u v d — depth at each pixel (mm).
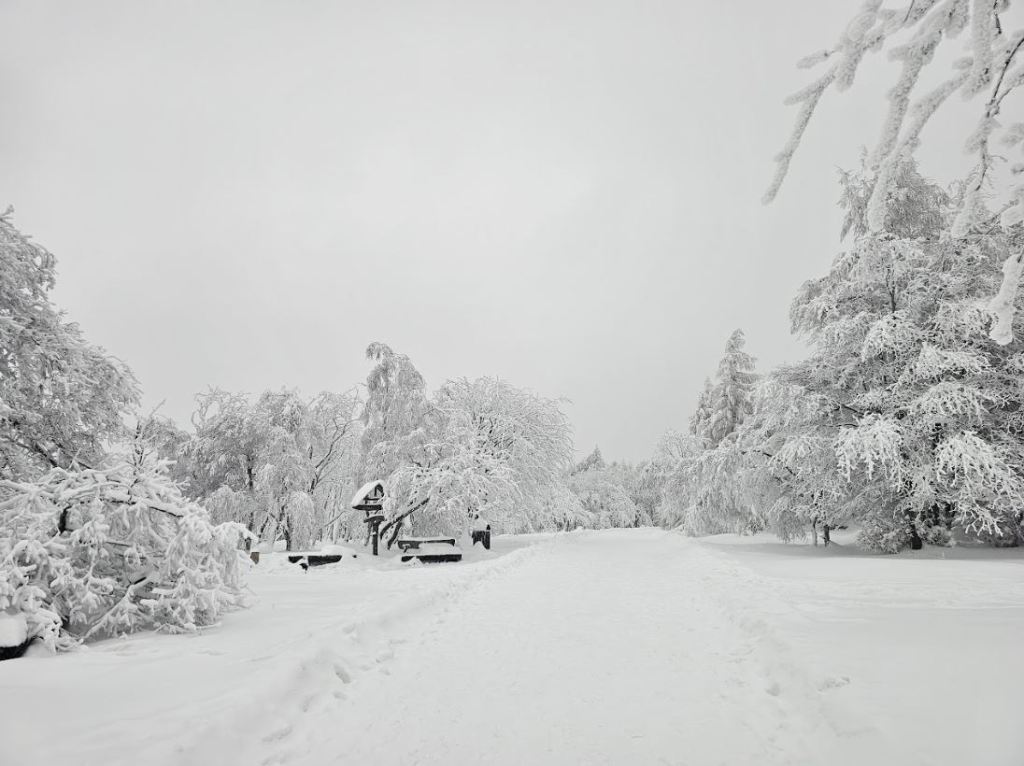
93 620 6754
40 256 10898
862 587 8945
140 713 4070
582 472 68688
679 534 30578
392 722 4309
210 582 7328
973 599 7547
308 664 5227
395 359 25812
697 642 6473
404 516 22766
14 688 4578
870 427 13992
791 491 18312
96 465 11359
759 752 3646
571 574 13430
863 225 16734
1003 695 3604
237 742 3844
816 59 2928
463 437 25312
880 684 4086
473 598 9945
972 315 13641
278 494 23797
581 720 4277
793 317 18844
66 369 10234
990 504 13500
